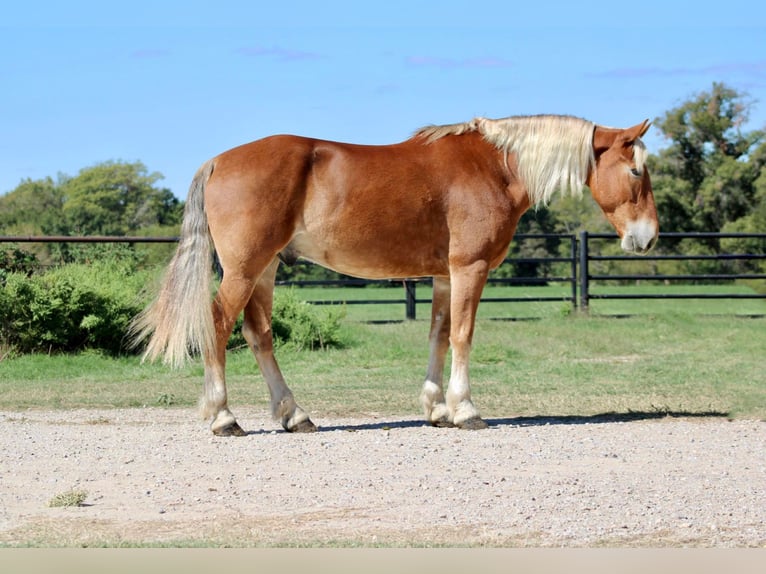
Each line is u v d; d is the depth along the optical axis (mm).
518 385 11164
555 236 19453
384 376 12203
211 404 7953
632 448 7375
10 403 9977
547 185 8445
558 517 5410
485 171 8344
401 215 8078
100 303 13766
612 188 8516
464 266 8242
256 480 6348
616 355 14109
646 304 30719
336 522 5352
